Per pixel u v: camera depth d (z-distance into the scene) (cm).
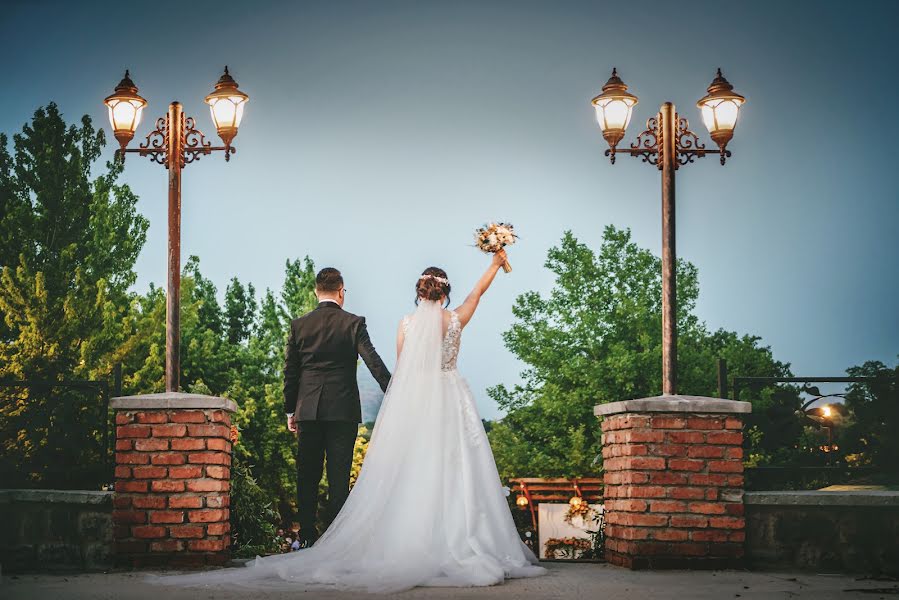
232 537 937
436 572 516
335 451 641
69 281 1975
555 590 482
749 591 481
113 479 768
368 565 525
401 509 547
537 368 2980
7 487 757
